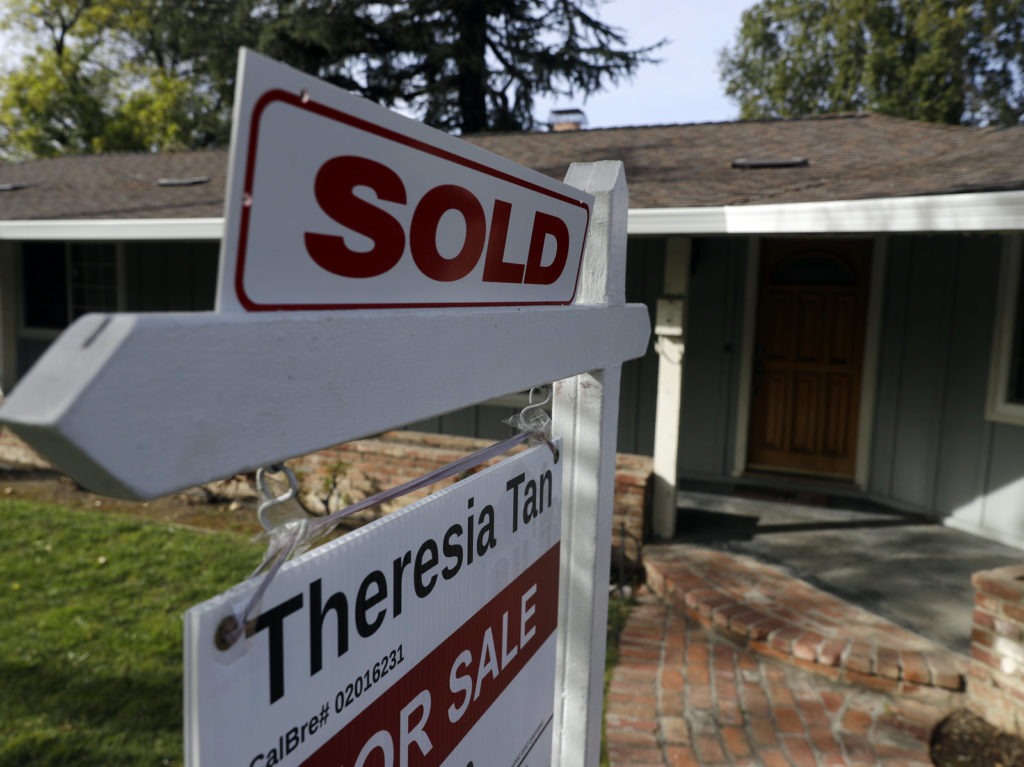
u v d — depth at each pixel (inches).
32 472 308.8
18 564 211.0
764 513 254.7
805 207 178.7
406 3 836.6
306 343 30.3
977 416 238.2
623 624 181.8
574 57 848.9
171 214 281.9
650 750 131.6
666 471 225.9
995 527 232.5
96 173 410.3
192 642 28.0
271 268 29.2
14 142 1042.1
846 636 162.9
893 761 129.0
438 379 38.8
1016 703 135.8
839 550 219.8
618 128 362.3
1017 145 215.2
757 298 289.1
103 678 151.3
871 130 290.7
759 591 187.6
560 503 63.1
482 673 51.4
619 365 65.7
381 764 40.4
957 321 244.8
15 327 387.2
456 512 46.9
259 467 28.8
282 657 32.8
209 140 1033.5
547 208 51.5
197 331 25.8
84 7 1048.2
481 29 850.1
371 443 251.8
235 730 30.1
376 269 35.2
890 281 268.1
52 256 397.1
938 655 154.2
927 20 917.8
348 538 37.0
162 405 24.7
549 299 54.7
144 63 1103.6
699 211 195.6
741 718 141.3
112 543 229.8
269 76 27.5
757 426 295.9
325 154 31.0
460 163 40.6
